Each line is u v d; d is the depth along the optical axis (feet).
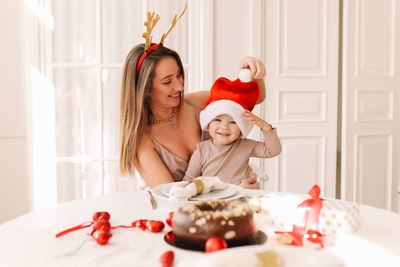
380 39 9.99
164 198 3.29
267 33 9.17
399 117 10.29
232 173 4.95
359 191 10.04
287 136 9.46
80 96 8.63
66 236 2.72
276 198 2.95
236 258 1.72
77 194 8.74
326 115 9.66
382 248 2.48
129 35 8.55
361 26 9.78
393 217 3.10
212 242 2.23
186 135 5.33
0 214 8.57
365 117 9.98
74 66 8.49
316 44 9.48
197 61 8.77
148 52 4.90
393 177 10.34
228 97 4.94
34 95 8.45
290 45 9.32
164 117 5.17
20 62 8.48
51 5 8.38
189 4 8.64
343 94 9.75
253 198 3.15
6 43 8.39
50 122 8.52
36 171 8.54
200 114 5.17
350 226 2.70
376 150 10.15
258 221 3.00
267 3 9.11
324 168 9.71
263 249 1.81
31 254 2.41
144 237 2.69
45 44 8.42
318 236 2.55
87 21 8.48
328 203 2.82
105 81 8.62
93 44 8.52
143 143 5.01
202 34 8.70
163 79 4.79
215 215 2.41
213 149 5.01
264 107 9.28
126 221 3.06
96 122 8.68
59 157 8.66
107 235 2.56
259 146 5.08
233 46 8.94
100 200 3.73
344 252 2.43
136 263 2.27
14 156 8.55
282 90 9.35
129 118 4.92
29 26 8.34
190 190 3.29
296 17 9.30
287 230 2.81
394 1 10.02
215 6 8.79
